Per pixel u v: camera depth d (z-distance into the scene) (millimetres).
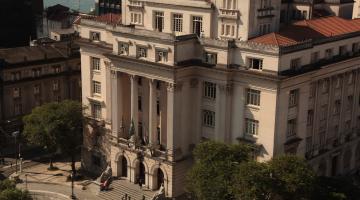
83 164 126438
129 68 106125
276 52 91125
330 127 110812
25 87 144875
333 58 106000
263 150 95938
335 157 115062
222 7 100562
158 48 100375
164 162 103938
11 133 143375
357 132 120500
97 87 120562
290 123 97875
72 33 181500
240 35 99625
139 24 114000
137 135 109562
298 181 80875
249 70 95438
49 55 150250
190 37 100375
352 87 115125
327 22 115062
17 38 190000
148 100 107750
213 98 101438
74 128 116438
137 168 110250
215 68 97750
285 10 119938
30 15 193375
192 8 104062
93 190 112312
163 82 103250
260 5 100312
